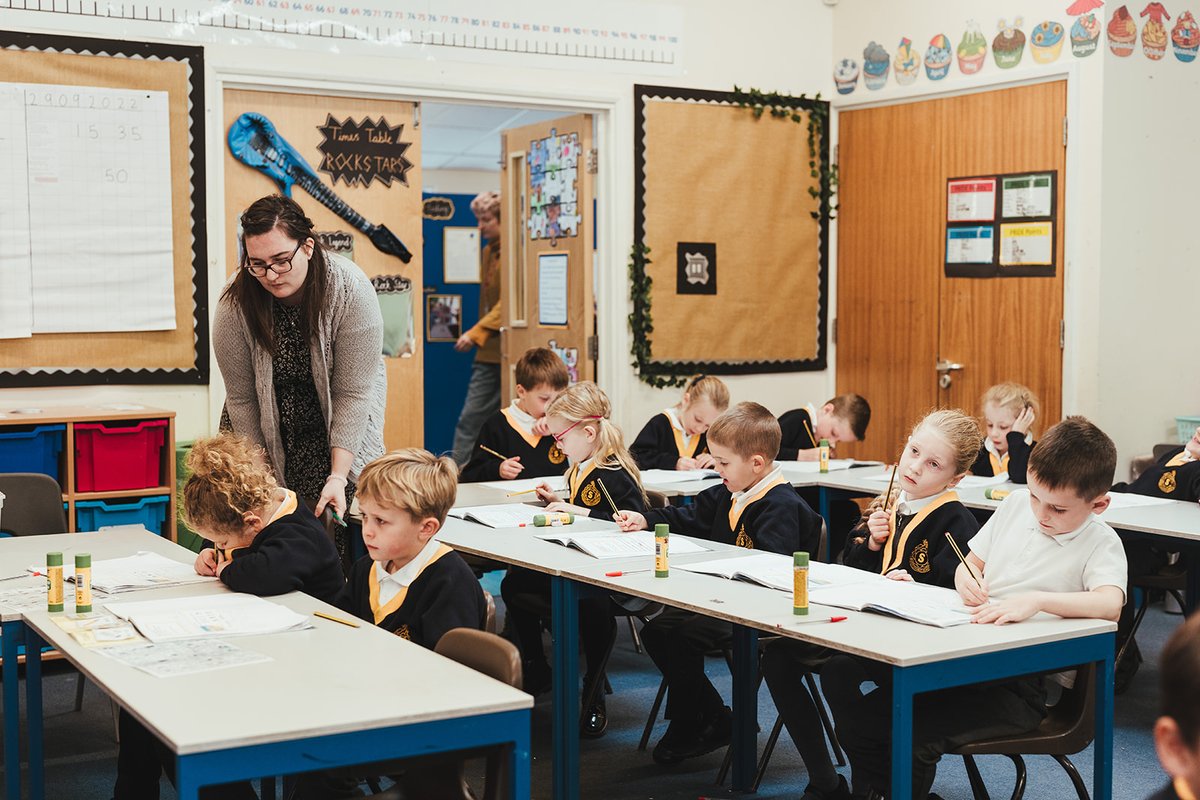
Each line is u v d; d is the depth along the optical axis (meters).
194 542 5.04
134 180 5.16
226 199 5.43
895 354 6.71
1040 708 2.63
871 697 2.65
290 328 3.46
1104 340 5.89
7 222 4.93
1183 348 6.19
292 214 3.30
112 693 1.93
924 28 6.43
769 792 3.32
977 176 6.27
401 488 2.63
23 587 2.78
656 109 6.37
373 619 2.71
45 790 3.37
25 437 4.51
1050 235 6.00
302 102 5.57
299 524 2.81
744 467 3.49
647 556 3.17
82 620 2.43
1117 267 5.90
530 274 6.71
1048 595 2.47
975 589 2.55
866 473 4.97
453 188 13.45
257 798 3.08
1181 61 6.05
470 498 4.25
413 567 2.71
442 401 9.71
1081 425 2.69
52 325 5.04
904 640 2.28
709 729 3.56
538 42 6.03
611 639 3.77
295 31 5.48
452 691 1.94
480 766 3.59
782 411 6.90
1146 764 3.57
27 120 4.96
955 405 6.45
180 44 5.23
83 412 4.70
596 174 6.32
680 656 3.46
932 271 6.51
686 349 6.56
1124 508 3.96
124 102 5.13
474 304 9.79
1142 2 5.85
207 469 2.77
